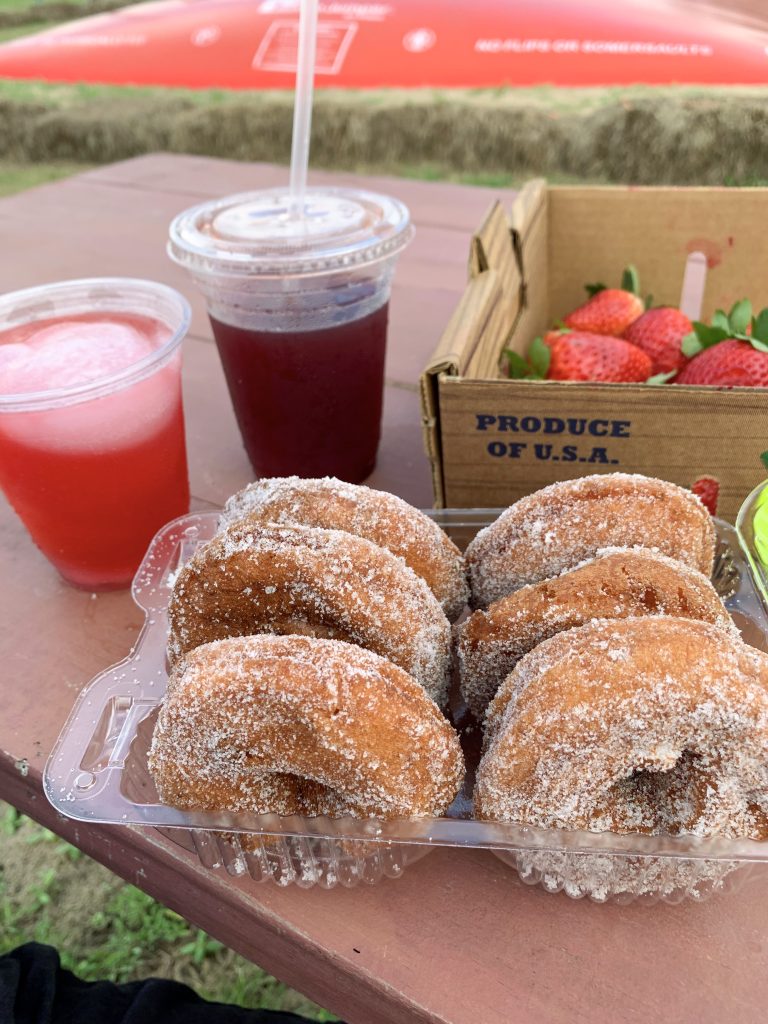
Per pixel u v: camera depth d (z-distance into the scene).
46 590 0.32
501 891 0.21
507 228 0.39
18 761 0.25
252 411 0.34
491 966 0.20
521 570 0.27
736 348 0.38
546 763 0.20
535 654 0.22
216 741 0.21
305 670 0.20
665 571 0.24
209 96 1.39
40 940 0.48
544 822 0.21
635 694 0.20
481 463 0.32
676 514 0.26
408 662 0.24
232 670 0.21
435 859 0.22
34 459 0.28
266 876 0.22
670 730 0.20
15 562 0.34
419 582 0.25
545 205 0.46
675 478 0.31
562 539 0.26
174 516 0.33
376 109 1.26
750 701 0.20
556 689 0.20
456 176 1.16
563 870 0.21
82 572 0.31
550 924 0.21
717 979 0.19
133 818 0.21
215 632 0.25
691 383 0.39
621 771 0.20
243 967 0.47
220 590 0.23
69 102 1.43
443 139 1.21
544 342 0.42
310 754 0.21
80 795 0.22
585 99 1.08
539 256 0.45
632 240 0.46
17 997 0.34
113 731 0.24
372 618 0.23
